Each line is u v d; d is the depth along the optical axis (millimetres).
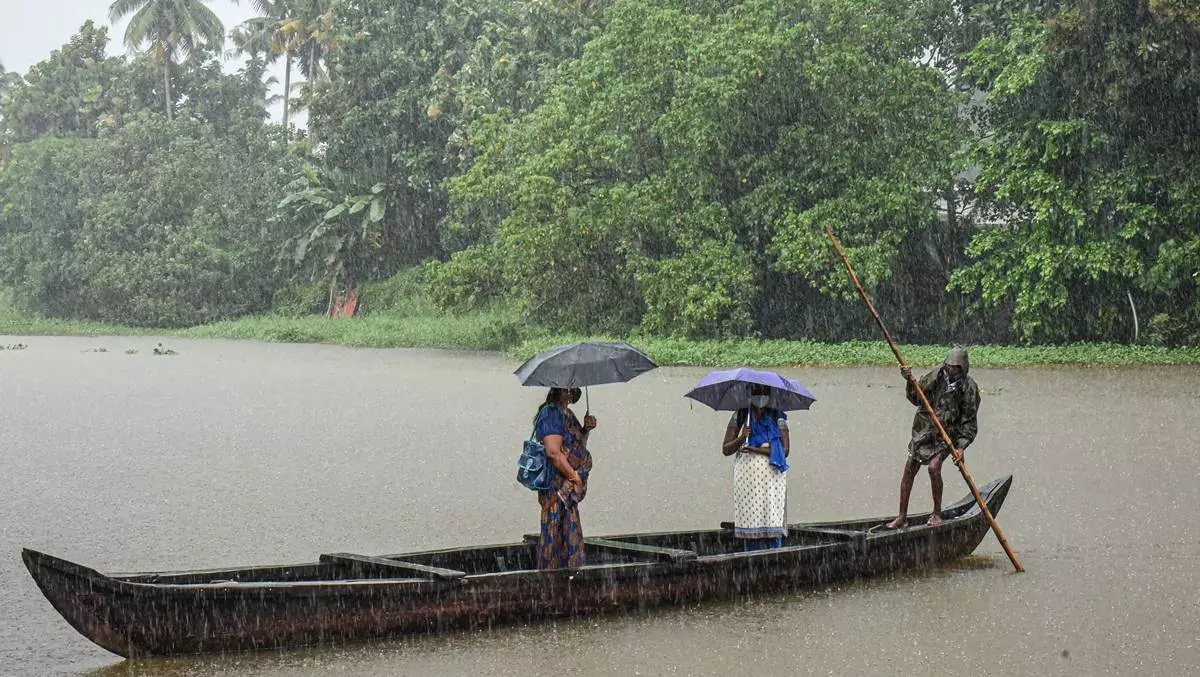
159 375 29188
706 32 33125
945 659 6641
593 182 35719
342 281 53531
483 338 39344
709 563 7836
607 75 34344
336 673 6465
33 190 62875
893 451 14539
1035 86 29188
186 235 56156
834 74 30891
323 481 13086
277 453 15273
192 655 6742
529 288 36656
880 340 34531
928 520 9250
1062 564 8828
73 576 6332
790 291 35031
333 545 9922
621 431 16984
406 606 7059
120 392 24438
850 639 7035
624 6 33844
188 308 56156
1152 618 7391
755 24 32344
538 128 35281
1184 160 28062
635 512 11148
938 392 9133
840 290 31172
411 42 50844
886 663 6582
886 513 10906
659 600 7723
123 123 65312
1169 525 10117
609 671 6496
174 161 57562
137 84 66750
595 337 34938
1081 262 28344
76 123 70500
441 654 6801
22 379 28172
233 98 69062
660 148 34531
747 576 7980
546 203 34250
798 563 8133
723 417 18688
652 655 6766
